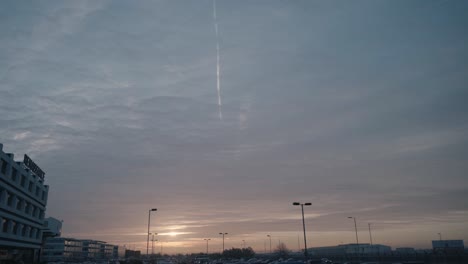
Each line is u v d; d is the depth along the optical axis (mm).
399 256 92875
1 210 60562
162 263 100500
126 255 185125
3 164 61406
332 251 187250
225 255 180625
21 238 72500
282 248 188625
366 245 159500
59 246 189375
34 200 81062
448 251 103438
